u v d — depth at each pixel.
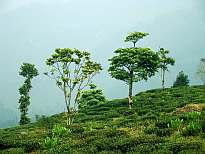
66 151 23.34
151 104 63.84
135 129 31.67
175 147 20.20
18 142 29.62
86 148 23.94
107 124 42.88
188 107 41.62
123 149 22.45
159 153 19.28
